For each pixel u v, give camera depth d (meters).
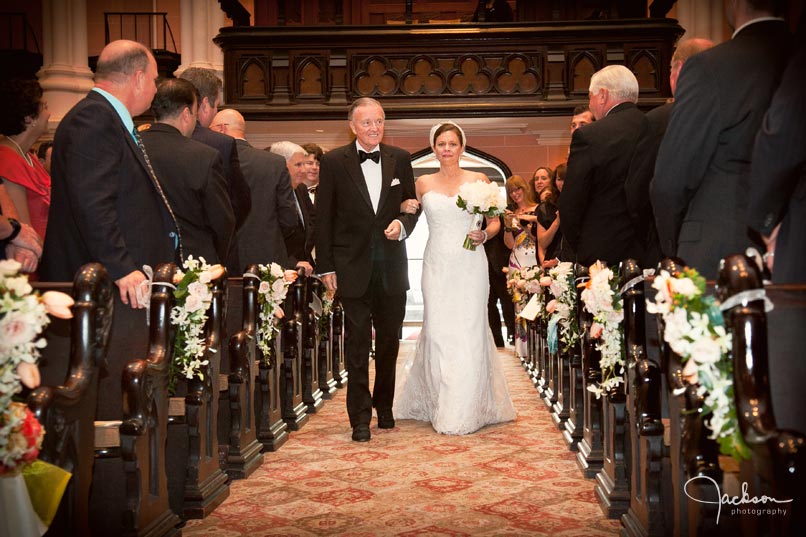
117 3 15.18
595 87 4.07
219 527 3.20
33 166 4.46
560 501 3.54
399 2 17.27
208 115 4.59
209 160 3.86
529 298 8.41
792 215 2.18
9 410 2.00
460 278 5.17
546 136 12.66
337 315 7.36
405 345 10.83
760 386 1.75
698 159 2.71
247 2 15.15
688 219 2.80
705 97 2.69
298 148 6.32
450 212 5.23
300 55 11.48
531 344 7.63
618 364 3.43
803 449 1.62
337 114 11.29
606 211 3.89
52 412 2.24
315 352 6.56
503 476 3.97
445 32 11.27
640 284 2.98
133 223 3.27
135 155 3.30
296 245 6.32
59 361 2.62
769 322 1.90
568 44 11.28
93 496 2.80
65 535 2.39
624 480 3.29
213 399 3.60
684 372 1.96
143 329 3.09
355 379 4.86
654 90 11.17
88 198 3.03
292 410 5.22
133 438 2.68
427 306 5.23
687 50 3.40
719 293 1.88
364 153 5.03
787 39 2.76
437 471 4.08
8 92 4.23
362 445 4.71
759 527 2.00
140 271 3.25
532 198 9.11
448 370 5.05
